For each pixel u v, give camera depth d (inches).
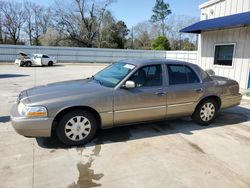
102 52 1280.8
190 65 200.5
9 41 1995.6
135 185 116.4
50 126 148.2
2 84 447.2
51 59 1008.9
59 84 182.1
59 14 1752.0
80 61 1256.8
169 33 2202.3
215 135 186.2
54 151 151.5
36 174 124.5
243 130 199.5
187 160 143.0
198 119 205.3
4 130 186.9
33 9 2032.5
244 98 331.3
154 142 169.2
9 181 117.6
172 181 120.3
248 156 150.5
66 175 124.2
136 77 173.9
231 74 421.1
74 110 155.6
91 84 177.9
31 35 2076.8
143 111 175.0
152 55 1322.6
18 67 891.4
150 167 133.9
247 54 387.9
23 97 156.9
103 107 160.6
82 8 1734.7
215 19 436.5
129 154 149.5
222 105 213.5
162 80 183.5
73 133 157.6
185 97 191.0
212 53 461.1
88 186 115.0
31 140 167.6
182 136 182.2
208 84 203.0
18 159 140.0
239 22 337.1
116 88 165.8
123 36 1977.1
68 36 1781.5
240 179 123.6
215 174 127.9
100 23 1793.8
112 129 193.2
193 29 448.1
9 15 1947.6
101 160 141.1
